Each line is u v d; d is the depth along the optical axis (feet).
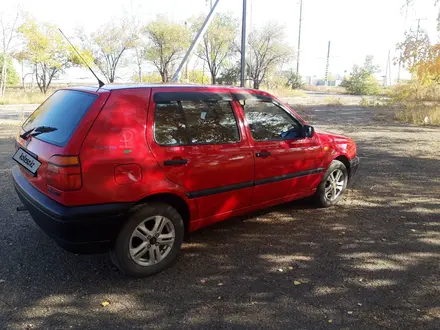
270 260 12.92
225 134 13.34
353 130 44.50
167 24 99.81
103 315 9.89
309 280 11.66
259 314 9.98
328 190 18.04
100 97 11.05
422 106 58.29
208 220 13.34
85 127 10.52
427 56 46.93
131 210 11.23
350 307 10.31
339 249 13.76
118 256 11.18
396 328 9.47
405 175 24.11
